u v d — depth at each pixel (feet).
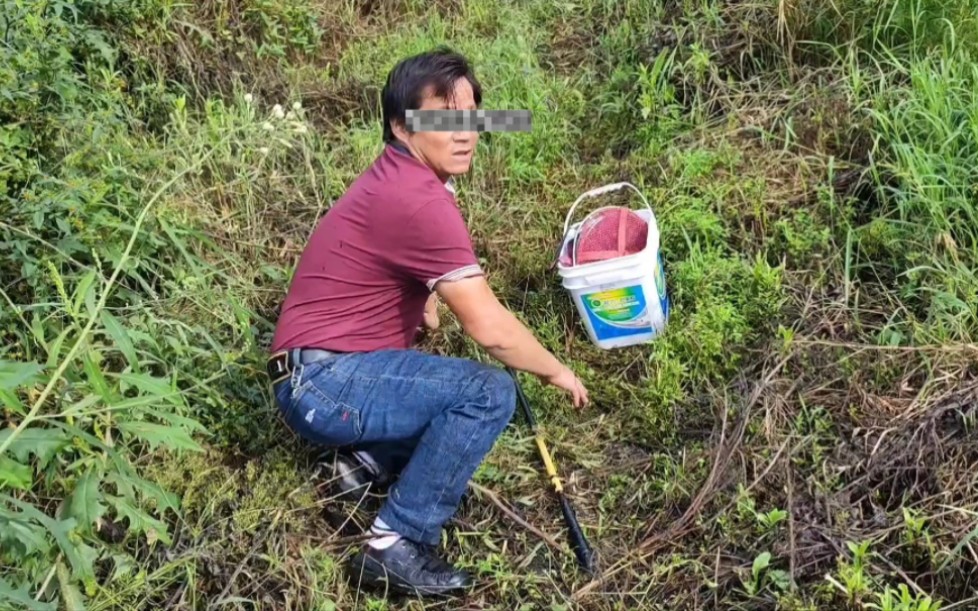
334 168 12.79
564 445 9.60
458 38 15.84
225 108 13.71
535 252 11.57
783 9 12.92
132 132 12.71
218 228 11.65
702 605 8.00
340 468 8.91
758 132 12.29
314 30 15.53
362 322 8.41
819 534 8.13
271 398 9.55
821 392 9.30
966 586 7.57
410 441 8.57
